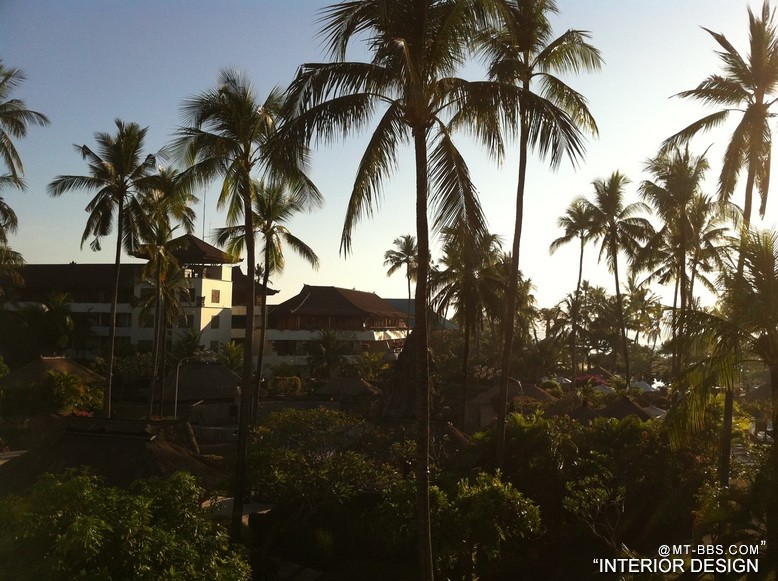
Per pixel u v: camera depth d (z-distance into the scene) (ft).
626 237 152.66
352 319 258.16
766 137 67.72
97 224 122.83
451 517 53.11
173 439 87.56
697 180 111.96
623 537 70.59
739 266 48.65
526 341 221.87
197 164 69.67
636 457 73.10
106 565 29.45
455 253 44.16
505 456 74.33
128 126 123.03
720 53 68.80
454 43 42.14
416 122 42.86
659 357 275.18
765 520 45.75
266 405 177.68
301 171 60.08
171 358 197.98
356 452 76.95
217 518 67.15
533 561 67.51
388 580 62.90
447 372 201.77
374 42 42.50
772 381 47.21
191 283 232.12
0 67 122.62
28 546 30.32
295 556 68.69
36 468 74.18
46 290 243.40
